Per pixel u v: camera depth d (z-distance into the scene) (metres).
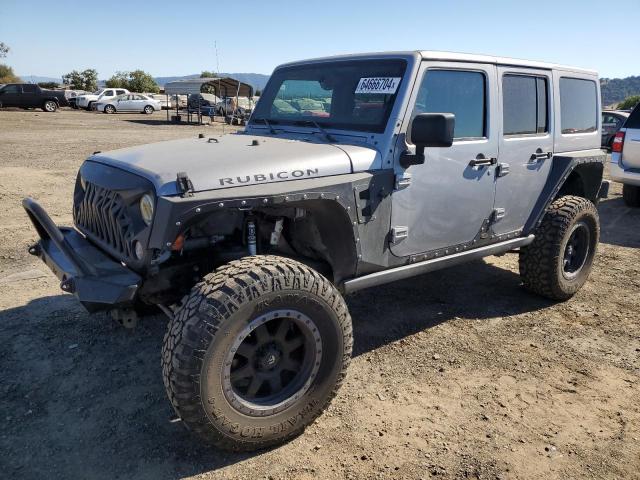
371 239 3.26
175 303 3.13
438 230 3.70
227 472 2.61
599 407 3.22
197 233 2.97
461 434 2.93
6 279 4.86
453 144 3.64
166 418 3.00
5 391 3.19
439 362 3.70
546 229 4.53
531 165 4.31
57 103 34.31
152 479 2.55
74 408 3.06
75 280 2.71
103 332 3.95
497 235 4.21
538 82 4.35
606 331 4.24
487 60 3.83
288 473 2.61
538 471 2.67
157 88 69.25
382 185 3.24
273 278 2.58
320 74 3.90
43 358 3.57
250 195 2.66
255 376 2.73
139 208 2.77
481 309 4.62
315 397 2.85
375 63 3.57
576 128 4.88
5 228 6.42
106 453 2.71
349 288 3.28
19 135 18.05
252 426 2.64
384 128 3.31
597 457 2.78
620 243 6.93
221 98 30.66
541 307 4.71
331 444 2.83
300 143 3.45
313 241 3.37
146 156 3.10
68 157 12.62
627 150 8.59
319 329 2.79
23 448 2.71
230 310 2.46
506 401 3.26
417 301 4.75
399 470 2.65
